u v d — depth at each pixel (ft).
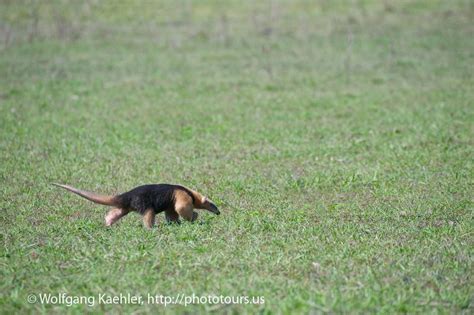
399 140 120.88
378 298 57.82
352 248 71.51
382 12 242.78
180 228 77.46
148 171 104.99
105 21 239.71
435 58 189.67
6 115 139.03
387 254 69.77
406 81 168.25
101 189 96.78
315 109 144.77
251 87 165.17
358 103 148.87
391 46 192.65
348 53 196.65
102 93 159.33
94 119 136.87
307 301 56.75
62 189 96.73
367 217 83.92
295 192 95.40
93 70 182.60
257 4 255.70
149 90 162.30
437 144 117.80
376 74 175.94
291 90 161.99
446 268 65.92
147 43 214.90
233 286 61.26
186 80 172.14
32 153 114.21
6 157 112.06
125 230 77.15
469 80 166.91
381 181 98.84
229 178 100.99
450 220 82.43
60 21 232.32
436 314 55.67
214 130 128.88
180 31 228.43
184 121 135.64
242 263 66.85
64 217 85.15
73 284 62.59
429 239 74.79
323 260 67.82
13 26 230.07
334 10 247.50
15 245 73.36
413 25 227.61
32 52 202.59
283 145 118.93
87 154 113.80
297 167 106.83
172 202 79.30
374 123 132.77
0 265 67.56
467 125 128.88
